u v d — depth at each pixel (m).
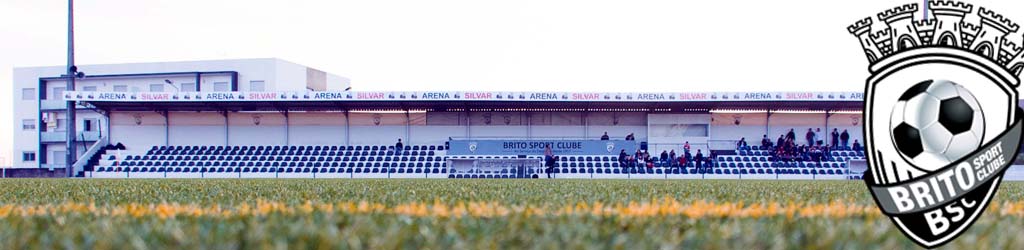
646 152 32.91
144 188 11.14
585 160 33.06
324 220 4.33
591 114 36.47
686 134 35.47
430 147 36.25
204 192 9.40
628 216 4.67
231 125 37.12
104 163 34.47
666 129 35.53
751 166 32.12
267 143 37.00
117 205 6.21
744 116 35.78
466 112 36.62
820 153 32.50
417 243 3.39
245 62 43.81
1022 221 4.49
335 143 36.94
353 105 35.19
